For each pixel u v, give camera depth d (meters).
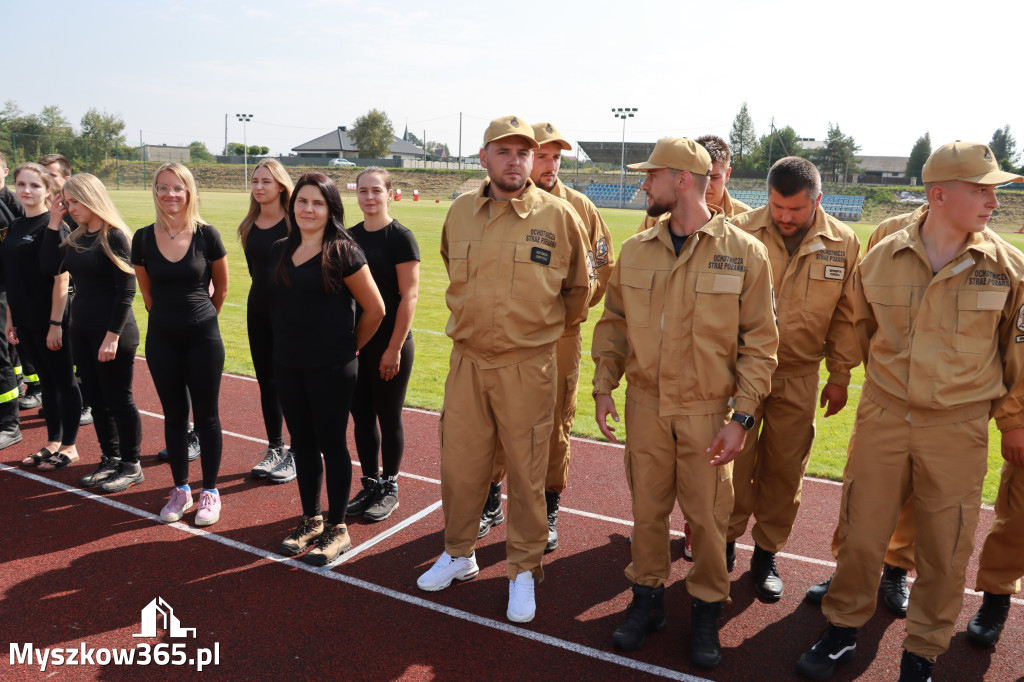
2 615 3.06
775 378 3.30
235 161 90.69
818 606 3.33
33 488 4.43
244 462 4.99
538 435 3.16
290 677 2.71
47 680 2.65
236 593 3.30
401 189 72.00
